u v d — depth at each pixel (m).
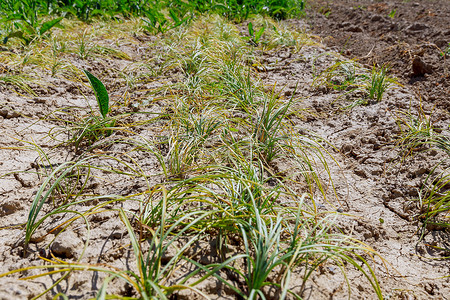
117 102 3.35
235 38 5.28
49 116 2.99
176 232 1.77
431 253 1.94
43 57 4.00
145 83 3.89
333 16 8.56
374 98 3.67
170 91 3.54
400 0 10.56
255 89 3.49
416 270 1.82
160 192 2.07
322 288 1.57
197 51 4.18
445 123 3.07
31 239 1.73
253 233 1.57
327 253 1.49
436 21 6.75
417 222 2.14
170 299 1.42
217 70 3.77
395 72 4.50
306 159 2.55
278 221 1.57
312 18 8.62
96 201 2.03
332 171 2.61
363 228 2.08
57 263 1.59
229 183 2.01
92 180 2.24
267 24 6.77
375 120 3.24
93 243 1.71
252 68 4.44
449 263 1.87
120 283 1.47
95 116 2.90
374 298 1.61
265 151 2.59
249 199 1.89
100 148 2.66
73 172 2.31
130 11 6.84
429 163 2.51
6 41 4.27
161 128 2.90
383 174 2.56
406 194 2.37
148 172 2.35
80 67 4.04
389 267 1.82
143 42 5.39
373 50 5.46
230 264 1.63
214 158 2.29
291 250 1.53
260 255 1.45
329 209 2.20
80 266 1.31
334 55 5.01
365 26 7.03
